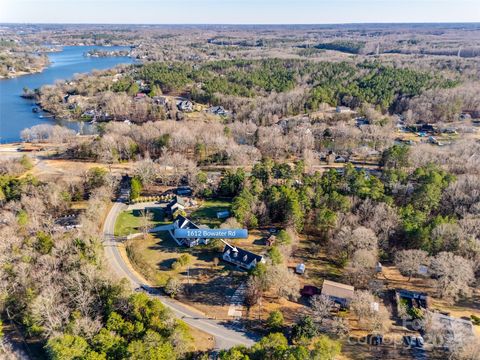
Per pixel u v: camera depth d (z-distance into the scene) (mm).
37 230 111312
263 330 81125
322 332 79188
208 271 100875
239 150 173750
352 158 183500
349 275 93188
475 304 87375
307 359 64375
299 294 89375
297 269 99562
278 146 182125
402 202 127500
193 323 83000
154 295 92250
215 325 82438
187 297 91625
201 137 186625
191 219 125938
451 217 112688
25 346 76500
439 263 88375
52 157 180500
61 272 90375
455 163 152750
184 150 183500
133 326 71812
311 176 144750
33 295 81688
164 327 72750
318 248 110000
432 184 122000
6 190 131875
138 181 142375
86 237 102875
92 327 72250
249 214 120375
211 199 141375
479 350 68188
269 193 128750
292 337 76500
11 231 107250
